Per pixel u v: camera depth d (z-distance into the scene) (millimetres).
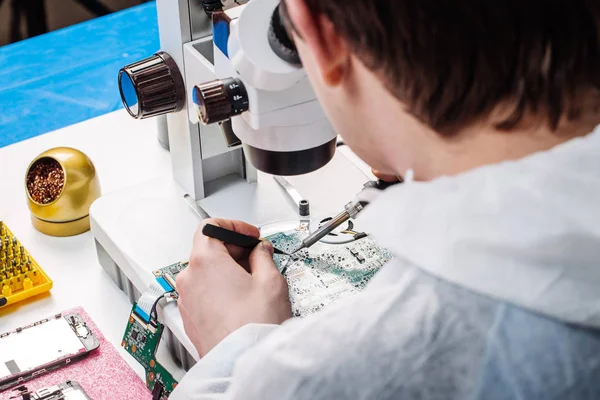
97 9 2443
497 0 423
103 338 1186
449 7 423
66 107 1682
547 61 445
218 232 956
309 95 902
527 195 435
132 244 1206
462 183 454
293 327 516
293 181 1324
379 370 462
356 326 477
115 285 1284
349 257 1127
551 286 437
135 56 1824
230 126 1036
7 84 1731
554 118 467
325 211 1255
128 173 1469
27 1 2371
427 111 463
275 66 808
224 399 529
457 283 460
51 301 1250
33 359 1126
